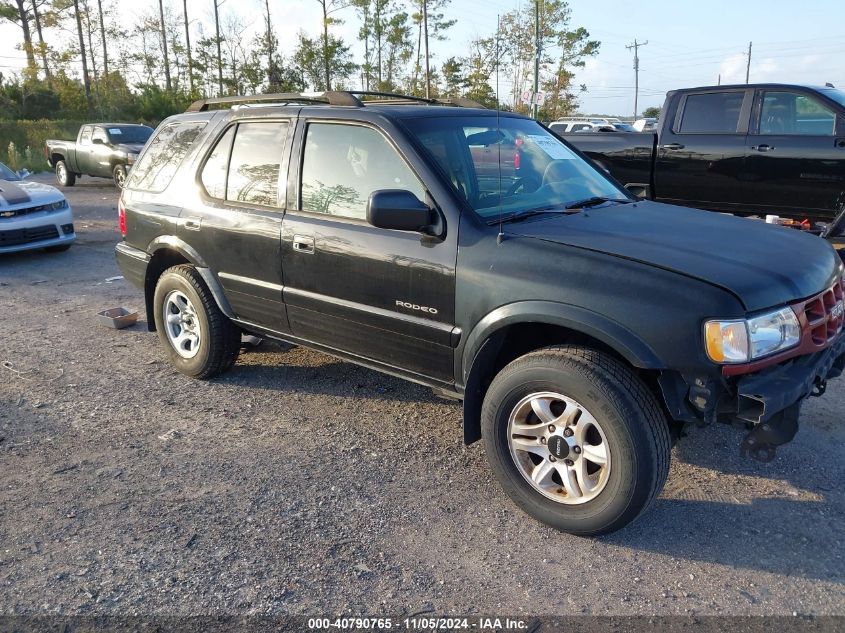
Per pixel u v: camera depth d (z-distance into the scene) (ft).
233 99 15.49
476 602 8.79
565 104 150.82
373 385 15.88
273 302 13.79
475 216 10.84
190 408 14.71
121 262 17.49
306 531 10.28
